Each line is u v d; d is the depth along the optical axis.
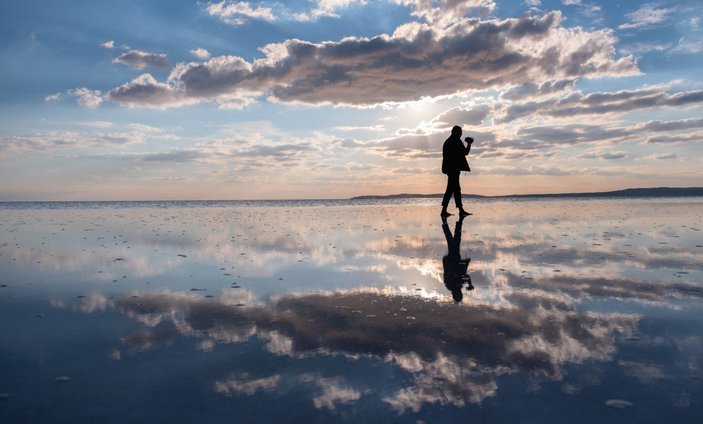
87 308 3.20
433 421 1.66
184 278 4.23
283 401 1.82
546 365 2.12
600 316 2.84
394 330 2.64
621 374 2.01
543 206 18.41
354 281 4.00
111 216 15.82
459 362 2.18
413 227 9.18
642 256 5.06
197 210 21.91
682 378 1.96
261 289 3.74
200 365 2.18
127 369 2.13
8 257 5.60
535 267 4.51
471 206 19.45
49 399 1.85
